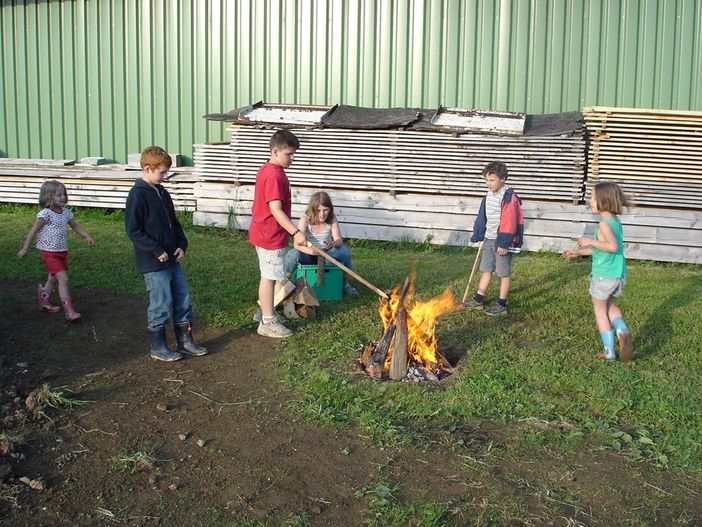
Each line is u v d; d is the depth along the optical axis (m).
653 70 10.62
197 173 11.00
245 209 10.80
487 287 7.85
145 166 5.78
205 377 5.71
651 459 4.55
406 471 4.38
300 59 11.66
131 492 4.17
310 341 6.45
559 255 9.86
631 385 5.56
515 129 9.93
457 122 10.23
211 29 11.95
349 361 6.02
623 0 10.56
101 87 12.59
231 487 4.21
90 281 8.09
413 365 5.85
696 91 10.56
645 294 7.91
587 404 5.27
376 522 3.88
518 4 10.85
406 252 10.10
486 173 7.19
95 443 4.68
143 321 6.96
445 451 4.61
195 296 7.60
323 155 10.48
